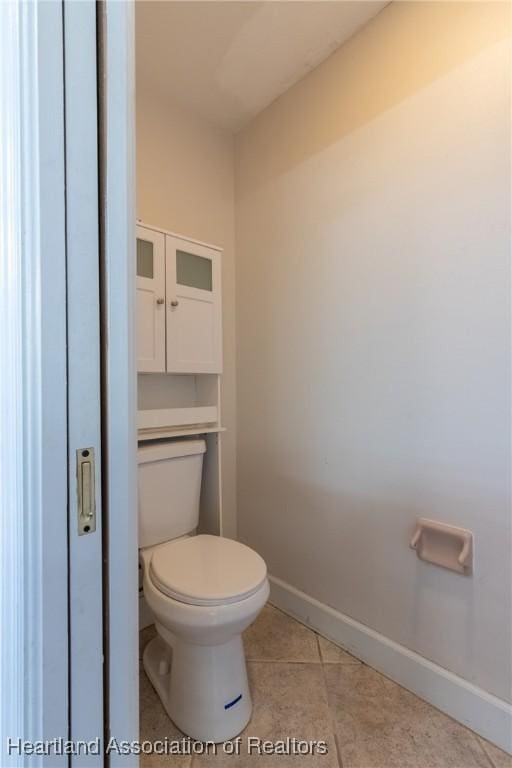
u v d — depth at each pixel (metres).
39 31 0.40
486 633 1.13
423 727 1.16
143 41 1.45
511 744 1.07
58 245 0.42
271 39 1.45
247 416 1.97
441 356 1.22
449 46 1.19
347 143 1.49
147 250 1.49
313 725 1.16
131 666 0.50
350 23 1.39
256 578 1.15
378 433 1.40
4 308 0.44
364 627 1.44
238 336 2.02
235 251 2.03
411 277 1.30
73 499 0.44
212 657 1.14
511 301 1.08
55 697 0.44
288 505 1.75
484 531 1.14
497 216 1.10
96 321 0.46
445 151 1.20
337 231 1.53
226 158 2.01
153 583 1.17
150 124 1.73
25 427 0.42
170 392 1.77
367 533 1.44
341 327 1.52
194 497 1.63
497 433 1.11
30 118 0.41
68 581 0.44
